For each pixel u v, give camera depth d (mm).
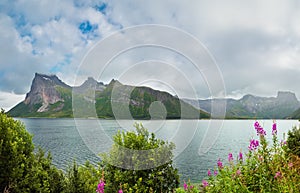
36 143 35531
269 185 4469
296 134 7930
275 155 4965
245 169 4949
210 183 5500
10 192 5523
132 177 6004
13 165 5637
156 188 6047
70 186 5629
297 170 5129
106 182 6020
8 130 5957
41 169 6312
